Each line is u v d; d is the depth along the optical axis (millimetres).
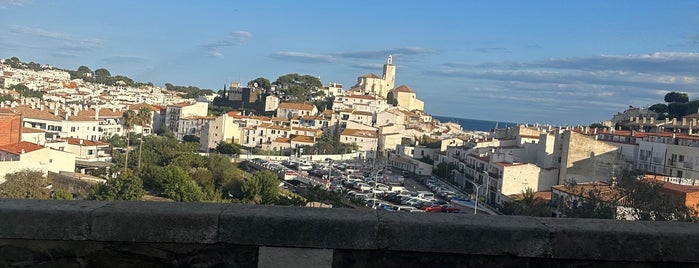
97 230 4379
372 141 109000
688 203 31734
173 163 65875
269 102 144625
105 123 101312
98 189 47906
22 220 4359
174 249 4473
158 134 115625
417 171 87125
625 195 28688
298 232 4371
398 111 127812
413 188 72125
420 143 104125
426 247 4355
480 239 4348
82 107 115500
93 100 142000
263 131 110375
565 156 55906
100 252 4488
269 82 159750
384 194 61438
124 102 150500
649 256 4305
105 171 66188
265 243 4379
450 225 4367
